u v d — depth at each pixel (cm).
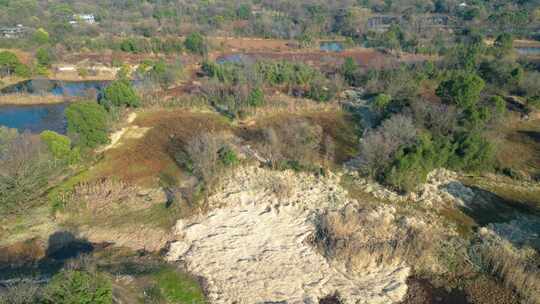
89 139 6003
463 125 6344
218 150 5553
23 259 4125
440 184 5347
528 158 6134
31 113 8262
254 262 3981
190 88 9238
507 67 8838
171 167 5762
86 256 3941
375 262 4003
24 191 4819
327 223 4416
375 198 5050
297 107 7831
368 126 7138
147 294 3503
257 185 5169
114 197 5053
